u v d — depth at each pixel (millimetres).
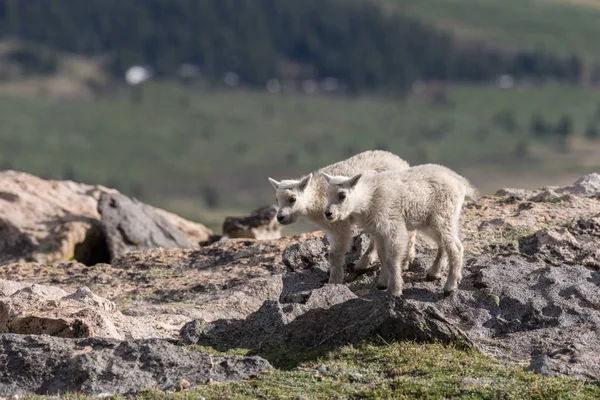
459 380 14133
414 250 21297
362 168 21562
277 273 23312
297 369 15062
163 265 26109
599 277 19688
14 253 31609
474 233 23016
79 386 14578
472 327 18250
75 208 34625
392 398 13562
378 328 15922
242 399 13523
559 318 18047
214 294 22484
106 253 33500
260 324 17344
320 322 16406
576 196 25562
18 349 15352
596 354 15945
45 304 18406
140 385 14555
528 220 23703
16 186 35312
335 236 20328
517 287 19344
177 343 17281
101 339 15617
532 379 14297
